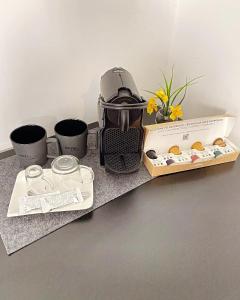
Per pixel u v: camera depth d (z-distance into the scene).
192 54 0.99
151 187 0.76
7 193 0.71
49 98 0.87
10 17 0.68
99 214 0.67
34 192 0.69
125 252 0.59
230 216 0.69
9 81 0.76
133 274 0.55
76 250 0.59
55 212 0.66
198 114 1.04
